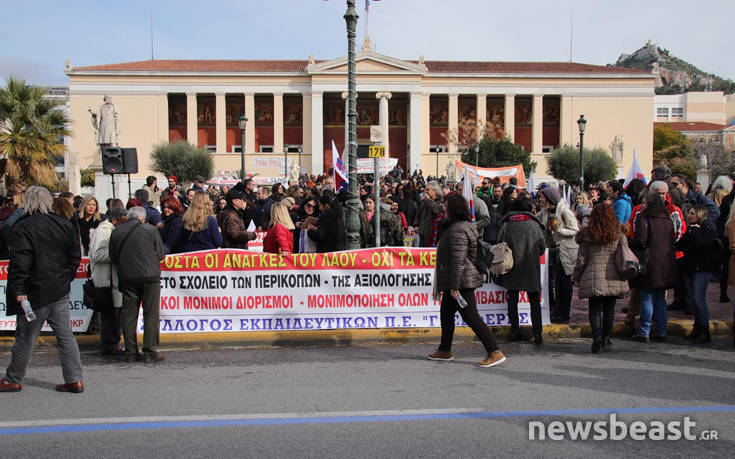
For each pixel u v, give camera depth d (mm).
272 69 62500
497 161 50750
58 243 6637
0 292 9391
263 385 6934
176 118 62406
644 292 9125
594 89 62000
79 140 59125
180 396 6520
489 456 4855
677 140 95312
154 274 8133
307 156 60625
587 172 52031
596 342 8484
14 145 24641
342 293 9438
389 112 63906
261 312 9352
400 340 9422
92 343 9250
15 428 5551
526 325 9859
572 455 4891
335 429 5461
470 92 61281
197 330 9312
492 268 8977
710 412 5926
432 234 11992
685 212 10875
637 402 6234
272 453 4926
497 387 6781
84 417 5852
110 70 59188
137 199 10766
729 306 11477
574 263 9836
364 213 11328
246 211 13539
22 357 6727
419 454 4891
